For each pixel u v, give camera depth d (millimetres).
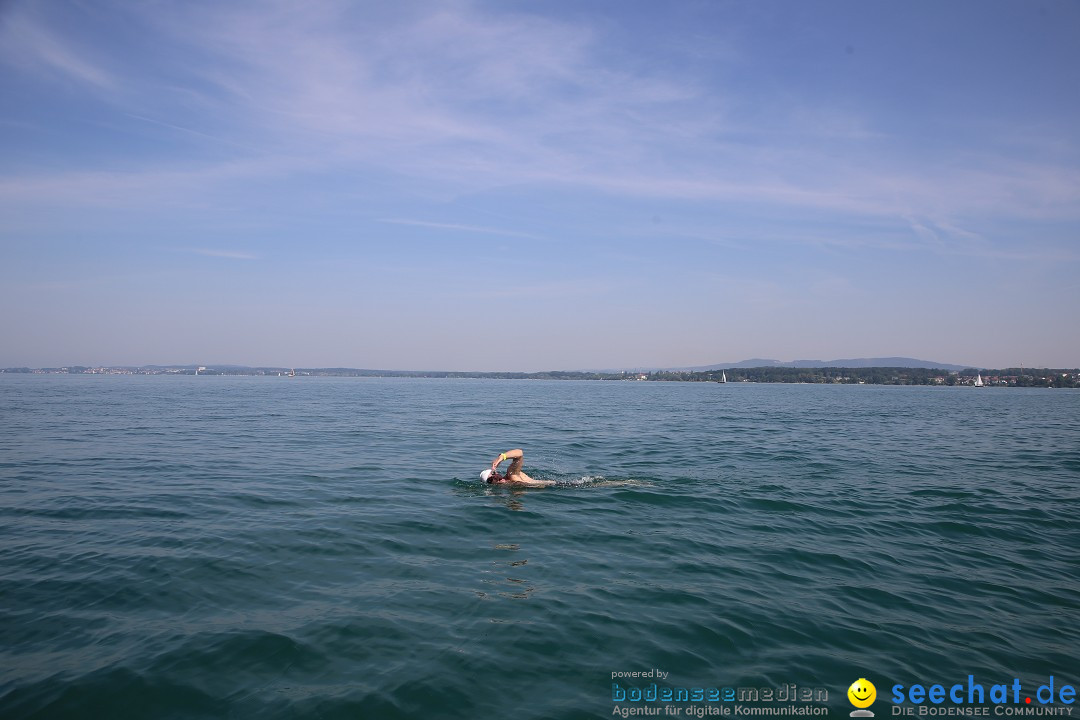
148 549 8500
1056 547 9508
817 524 10641
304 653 5582
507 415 38250
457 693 5008
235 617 6320
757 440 24266
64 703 4684
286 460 17000
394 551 8656
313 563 8055
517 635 6047
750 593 7328
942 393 115812
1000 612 6930
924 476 15836
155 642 5719
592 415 39250
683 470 16234
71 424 27172
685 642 6000
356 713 4688
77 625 6051
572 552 8812
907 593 7457
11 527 9594
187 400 49812
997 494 13508
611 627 6285
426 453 19156
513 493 12867
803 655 5812
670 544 9266
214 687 4992
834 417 39625
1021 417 42812
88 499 11633
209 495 12094
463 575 7746
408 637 5953
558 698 4980
